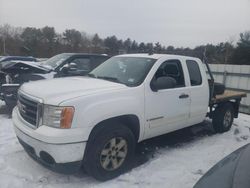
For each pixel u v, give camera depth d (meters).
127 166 4.20
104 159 3.80
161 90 4.53
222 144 5.70
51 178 3.88
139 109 4.16
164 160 4.70
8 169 4.08
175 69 5.02
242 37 28.73
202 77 5.57
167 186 3.86
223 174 2.38
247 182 2.14
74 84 4.07
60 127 3.38
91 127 3.55
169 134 6.18
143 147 5.29
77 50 58.44
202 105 5.54
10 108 7.04
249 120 8.30
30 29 57.56
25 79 7.19
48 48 56.78
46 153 3.46
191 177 4.15
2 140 5.22
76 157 3.47
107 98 3.77
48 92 3.67
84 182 3.82
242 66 10.91
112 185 3.77
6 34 55.41
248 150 2.69
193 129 6.67
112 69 4.89
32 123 3.70
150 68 4.53
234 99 6.78
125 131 3.97
